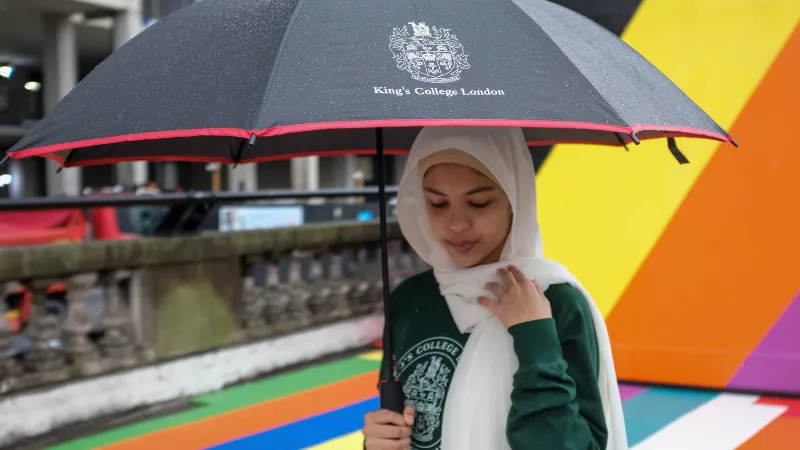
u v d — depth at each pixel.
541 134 2.65
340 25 1.53
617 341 5.39
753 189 4.99
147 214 12.73
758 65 4.95
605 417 1.79
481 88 1.43
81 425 4.89
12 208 4.32
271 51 1.48
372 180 21.91
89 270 5.08
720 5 5.03
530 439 1.58
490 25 1.60
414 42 1.50
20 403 4.62
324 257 7.25
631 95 1.62
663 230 5.25
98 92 1.63
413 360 1.89
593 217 5.45
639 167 5.31
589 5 5.34
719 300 5.10
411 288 2.02
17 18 21.14
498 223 1.81
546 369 1.58
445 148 1.75
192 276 5.71
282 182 27.92
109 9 19.86
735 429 4.41
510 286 1.71
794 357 4.89
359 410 5.16
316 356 6.67
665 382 5.24
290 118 1.31
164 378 5.42
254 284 6.59
